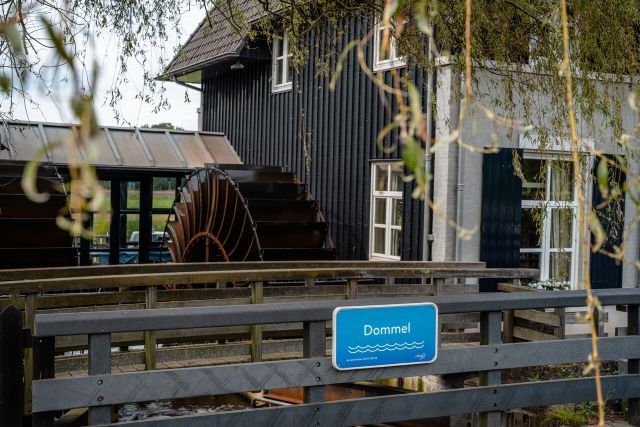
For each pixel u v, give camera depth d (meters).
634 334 5.14
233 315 4.02
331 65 12.85
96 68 1.31
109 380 3.72
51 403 3.61
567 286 9.51
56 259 11.85
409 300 4.50
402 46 7.00
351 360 4.27
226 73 16.95
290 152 14.26
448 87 9.53
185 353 5.97
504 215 9.80
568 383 4.91
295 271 6.68
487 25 6.77
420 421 6.00
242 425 3.96
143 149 15.66
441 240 9.92
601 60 6.70
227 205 13.18
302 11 7.43
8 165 12.61
